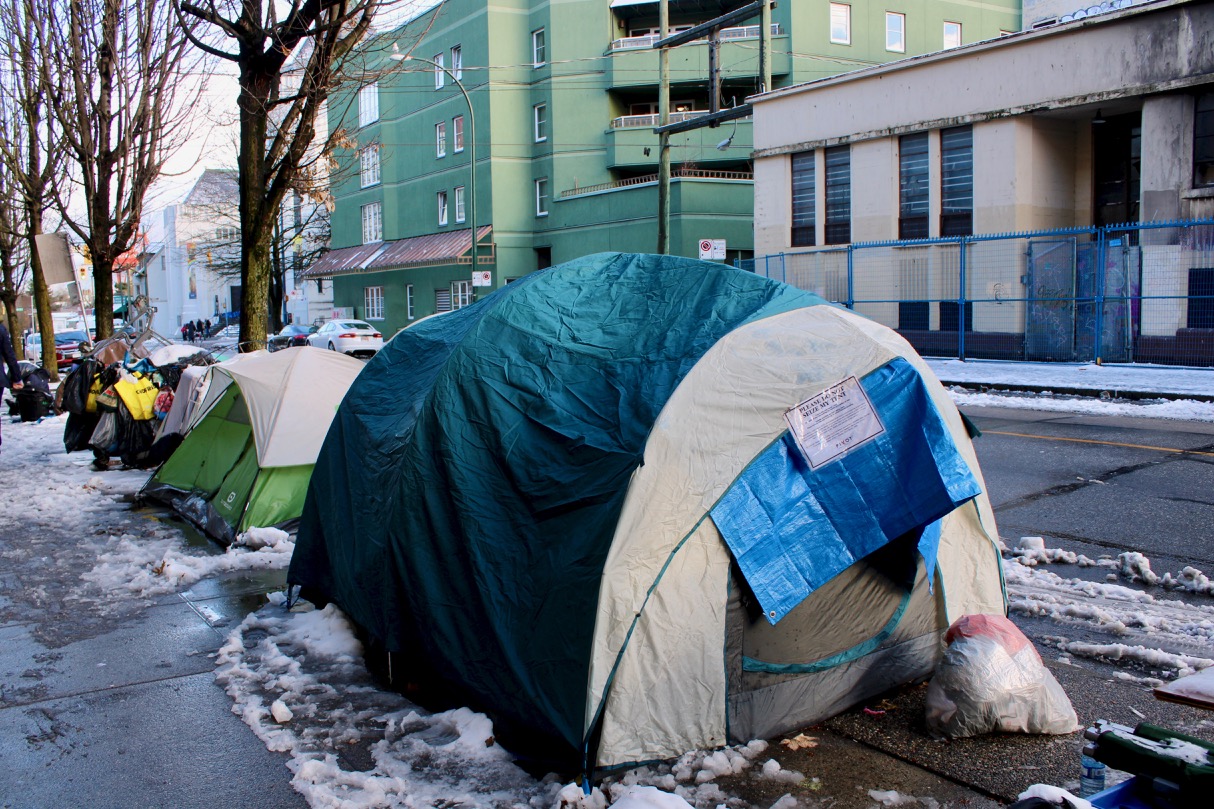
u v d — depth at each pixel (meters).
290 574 5.77
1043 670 3.98
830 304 4.45
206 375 10.43
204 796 3.68
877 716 4.20
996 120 19.97
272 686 4.69
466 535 4.27
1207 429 11.31
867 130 22.36
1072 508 7.85
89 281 68.12
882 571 4.24
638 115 38.47
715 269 4.66
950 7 39.16
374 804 3.54
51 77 16.09
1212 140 16.78
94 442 11.16
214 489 8.27
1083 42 18.31
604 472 3.90
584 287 4.90
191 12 11.19
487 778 3.72
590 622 3.64
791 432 3.87
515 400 4.43
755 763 3.77
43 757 4.02
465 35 39.97
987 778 3.58
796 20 35.47
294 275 58.06
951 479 3.84
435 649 4.32
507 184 39.53
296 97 11.81
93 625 5.70
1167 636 5.03
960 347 19.86
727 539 3.73
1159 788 2.52
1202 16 16.59
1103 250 17.34
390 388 5.55
